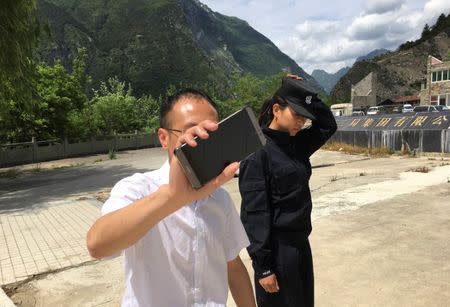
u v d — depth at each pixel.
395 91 115.12
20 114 25.16
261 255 2.39
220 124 1.24
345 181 11.25
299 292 2.45
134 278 1.54
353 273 4.70
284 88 2.47
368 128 21.30
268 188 2.42
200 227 1.58
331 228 6.53
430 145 17.80
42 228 7.80
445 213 7.14
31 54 13.56
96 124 35.72
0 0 12.12
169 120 1.53
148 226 1.25
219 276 1.65
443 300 3.97
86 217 8.61
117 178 15.70
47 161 27.31
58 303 4.36
